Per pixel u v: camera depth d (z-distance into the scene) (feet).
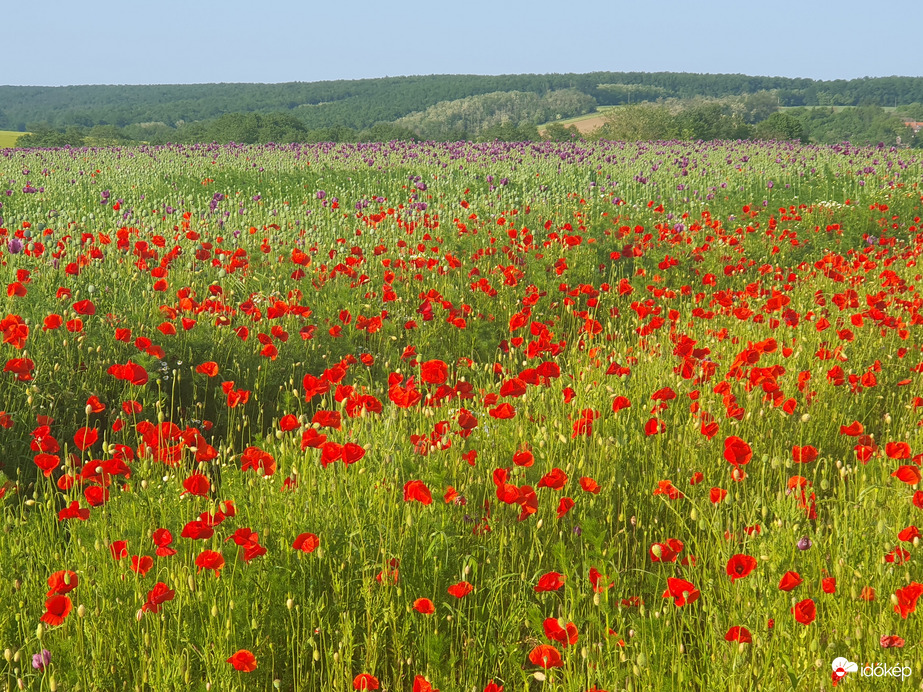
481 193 58.90
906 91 418.72
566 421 15.37
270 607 10.16
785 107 381.19
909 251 39.45
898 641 8.42
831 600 9.74
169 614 9.90
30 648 9.13
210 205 41.14
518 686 9.78
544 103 384.88
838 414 17.49
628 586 11.48
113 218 36.29
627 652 9.34
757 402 16.66
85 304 17.49
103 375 18.58
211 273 27.07
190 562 10.52
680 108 333.83
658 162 83.05
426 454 13.12
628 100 464.24
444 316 24.73
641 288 30.78
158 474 12.79
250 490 12.34
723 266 33.99
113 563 10.36
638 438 14.98
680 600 9.13
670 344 20.44
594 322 19.70
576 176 70.23
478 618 10.65
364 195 57.67
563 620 8.77
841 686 8.57
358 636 10.33
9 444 15.51
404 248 32.42
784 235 37.19
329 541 11.11
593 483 11.44
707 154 92.32
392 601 10.24
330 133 206.18
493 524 12.13
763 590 10.04
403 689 10.09
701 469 14.55
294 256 23.82
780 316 21.35
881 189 63.00
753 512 12.02
